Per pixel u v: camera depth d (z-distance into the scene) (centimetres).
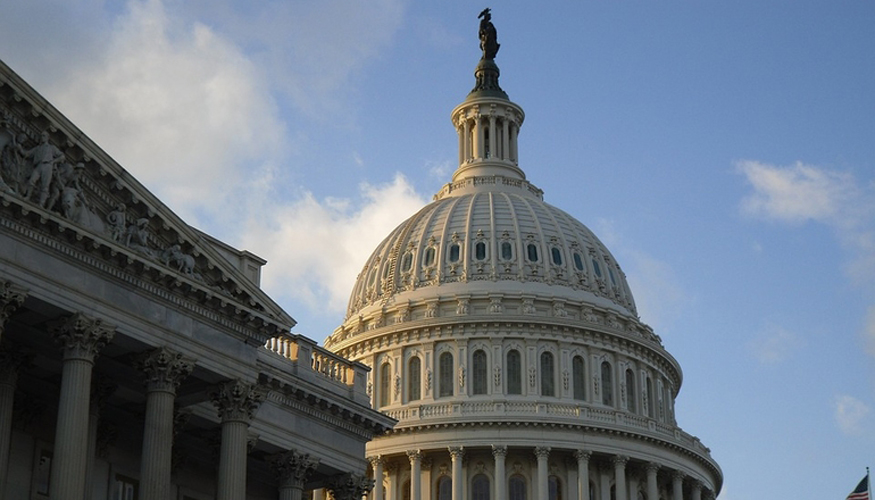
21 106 5231
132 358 5759
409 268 14675
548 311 14050
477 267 14350
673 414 15062
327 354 7312
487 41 16912
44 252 5306
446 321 13750
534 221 14875
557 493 13138
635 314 15000
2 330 5134
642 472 13512
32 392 6081
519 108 16500
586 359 13875
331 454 7075
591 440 13138
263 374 6644
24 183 5250
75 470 5241
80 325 5375
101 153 5500
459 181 15950
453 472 12938
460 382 13562
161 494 5559
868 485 9450
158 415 5659
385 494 13300
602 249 15325
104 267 5509
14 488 5944
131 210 5688
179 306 5825
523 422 13012
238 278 6059
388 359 13988
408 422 13162
